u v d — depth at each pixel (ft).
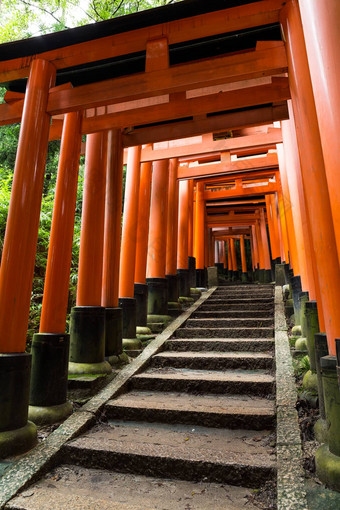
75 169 16.03
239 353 19.12
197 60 16.55
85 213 18.11
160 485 9.39
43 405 12.62
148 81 13.15
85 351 16.29
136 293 24.12
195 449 10.32
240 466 9.24
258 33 14.78
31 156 12.92
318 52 8.21
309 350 13.43
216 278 44.75
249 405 13.14
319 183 9.88
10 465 9.85
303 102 10.77
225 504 8.34
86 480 9.72
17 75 14.97
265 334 21.48
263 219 57.21
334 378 8.55
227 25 13.00
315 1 8.36
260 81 15.52
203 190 45.11
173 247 31.30
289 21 11.81
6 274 11.73
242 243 74.43
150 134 21.30
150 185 26.68
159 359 18.57
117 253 20.15
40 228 27.84
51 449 10.62
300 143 11.00
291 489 8.09
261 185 44.06
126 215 23.38
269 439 10.90
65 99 13.80
